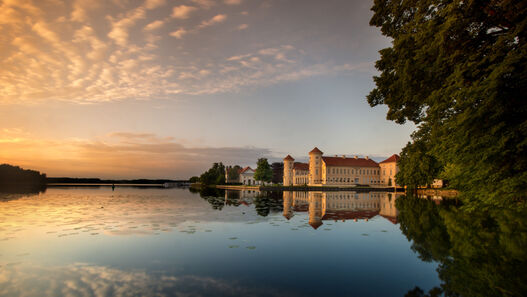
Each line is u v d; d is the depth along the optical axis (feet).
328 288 25.38
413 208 88.84
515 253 35.96
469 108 39.50
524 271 29.89
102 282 26.58
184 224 55.36
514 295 24.11
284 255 34.96
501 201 40.96
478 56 44.78
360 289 25.18
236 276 28.14
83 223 56.13
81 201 108.37
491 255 35.01
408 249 37.91
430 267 31.12
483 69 41.75
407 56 58.03
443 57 50.06
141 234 45.85
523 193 38.88
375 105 76.84
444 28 45.34
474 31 48.93
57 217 64.23
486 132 40.04
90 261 32.53
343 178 367.86
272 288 25.31
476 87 38.32
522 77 36.29
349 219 63.77
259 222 58.13
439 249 38.11
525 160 39.17
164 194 172.55
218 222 57.93
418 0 58.44
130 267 30.55
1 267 30.48
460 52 47.62
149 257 33.96
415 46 55.62
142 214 70.33
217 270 29.78
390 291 24.67
